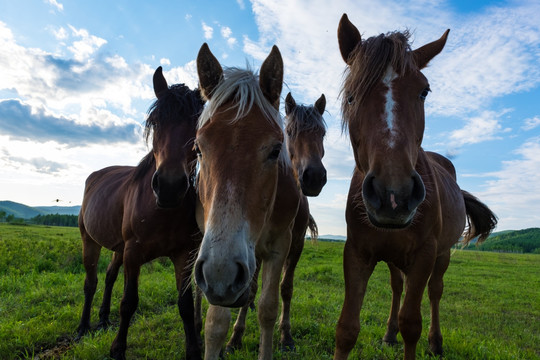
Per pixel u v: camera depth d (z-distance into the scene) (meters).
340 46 2.72
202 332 4.22
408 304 2.59
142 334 4.15
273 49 2.34
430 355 4.00
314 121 5.34
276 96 2.41
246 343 3.96
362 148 2.39
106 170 5.70
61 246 12.58
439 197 2.93
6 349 3.63
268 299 2.89
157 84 3.68
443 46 2.68
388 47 2.33
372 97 2.30
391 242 2.64
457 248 5.21
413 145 2.19
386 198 1.98
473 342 4.45
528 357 4.23
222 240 1.71
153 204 3.29
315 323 4.72
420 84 2.35
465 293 9.76
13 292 6.43
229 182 1.87
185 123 3.20
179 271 3.48
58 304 5.55
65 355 3.63
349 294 2.64
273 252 3.03
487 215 4.90
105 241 4.44
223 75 2.40
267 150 2.04
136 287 3.38
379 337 4.52
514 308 8.09
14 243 13.01
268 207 2.18
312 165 5.06
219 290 1.64
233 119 2.07
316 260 16.41
